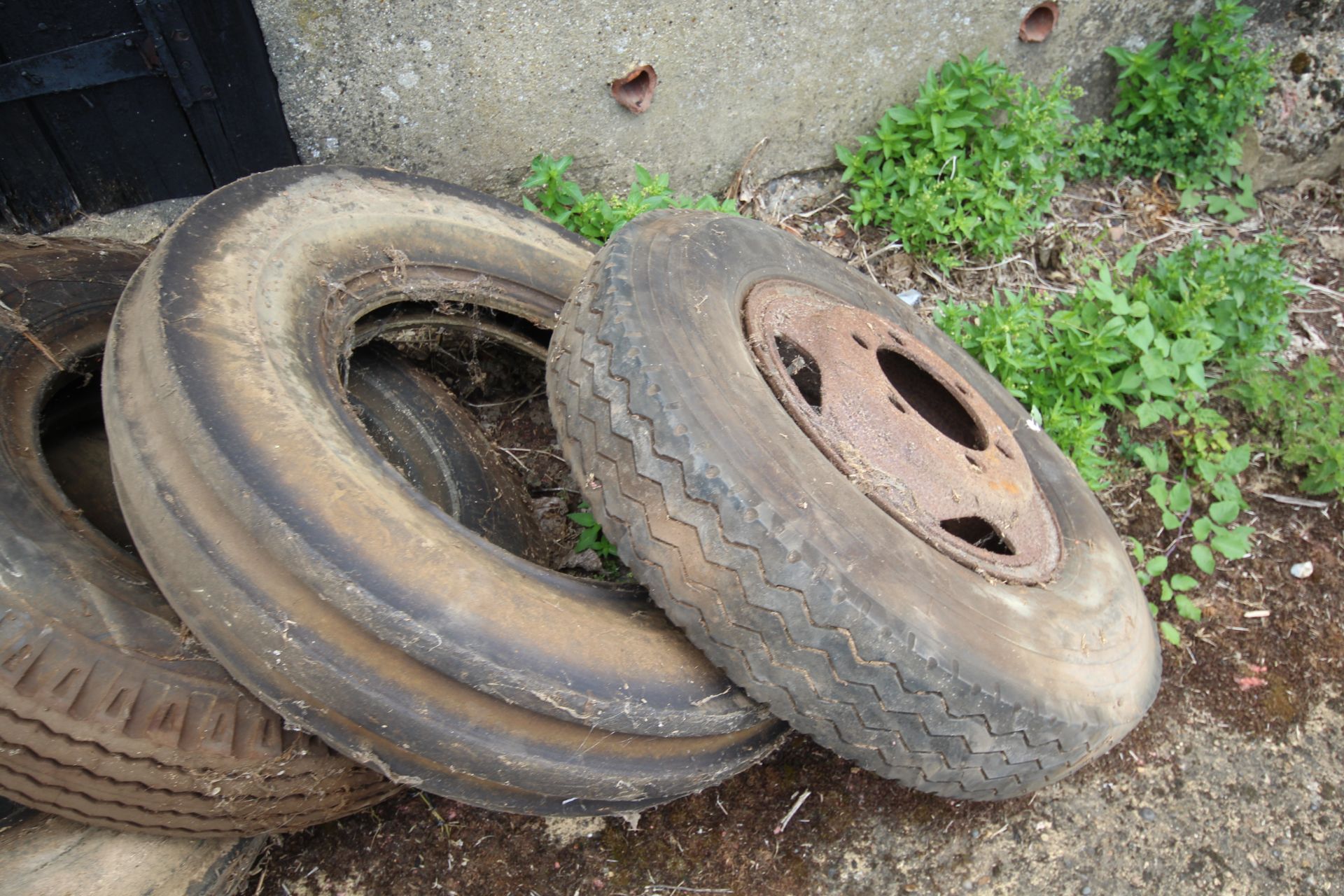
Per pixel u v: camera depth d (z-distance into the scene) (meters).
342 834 0.90
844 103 1.47
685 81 1.33
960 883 0.98
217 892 0.80
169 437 0.72
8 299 0.88
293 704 0.70
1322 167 1.80
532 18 1.18
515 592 0.73
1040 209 1.53
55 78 1.01
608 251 0.91
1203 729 1.16
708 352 0.84
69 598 0.70
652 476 0.77
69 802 0.69
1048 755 0.86
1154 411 1.35
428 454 1.05
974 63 1.47
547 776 0.73
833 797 1.00
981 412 1.11
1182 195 1.73
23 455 0.80
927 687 0.77
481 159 1.27
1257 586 1.31
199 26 1.02
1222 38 1.63
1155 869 1.03
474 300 1.06
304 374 0.82
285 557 0.67
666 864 0.93
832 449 0.89
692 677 0.78
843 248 1.48
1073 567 1.02
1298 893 1.05
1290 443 1.42
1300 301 1.66
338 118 1.17
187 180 1.15
